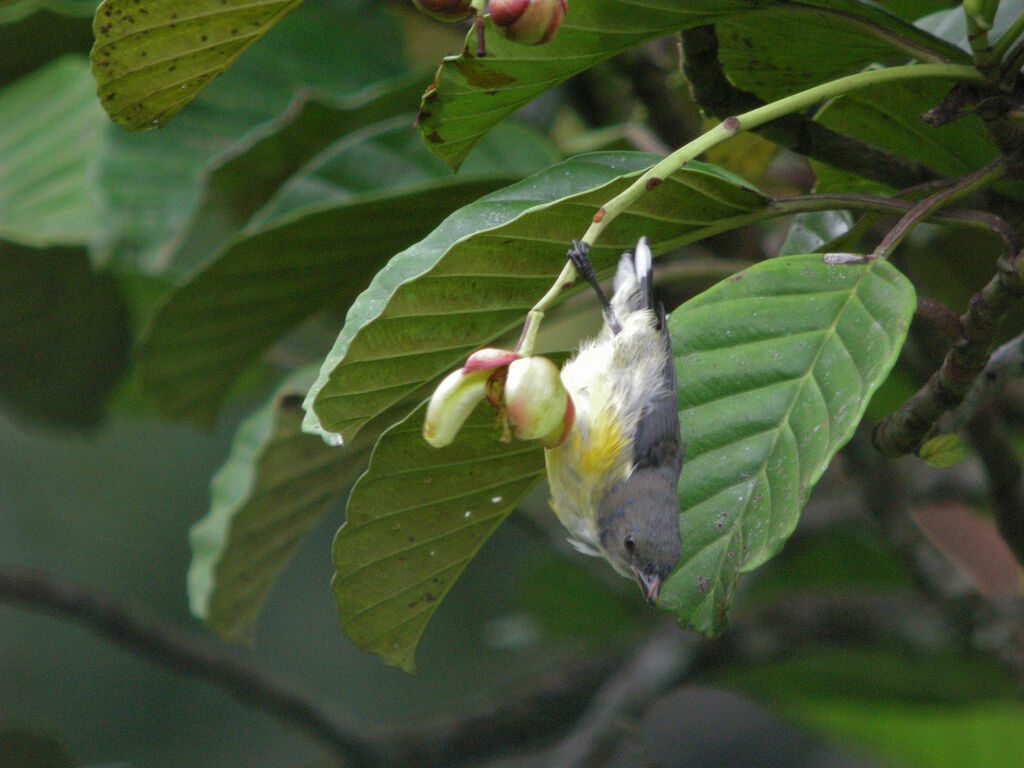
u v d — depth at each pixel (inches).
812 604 175.6
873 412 173.8
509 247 132.6
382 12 170.7
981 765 188.7
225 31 133.1
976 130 135.4
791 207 133.3
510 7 131.5
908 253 154.8
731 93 134.6
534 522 185.9
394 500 134.3
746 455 132.0
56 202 165.6
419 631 135.2
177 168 158.2
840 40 134.6
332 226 140.1
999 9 136.6
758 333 132.3
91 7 164.6
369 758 173.0
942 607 145.9
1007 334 141.7
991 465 138.0
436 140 133.4
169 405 144.6
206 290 141.2
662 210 133.1
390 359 133.0
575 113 171.0
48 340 193.8
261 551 142.6
